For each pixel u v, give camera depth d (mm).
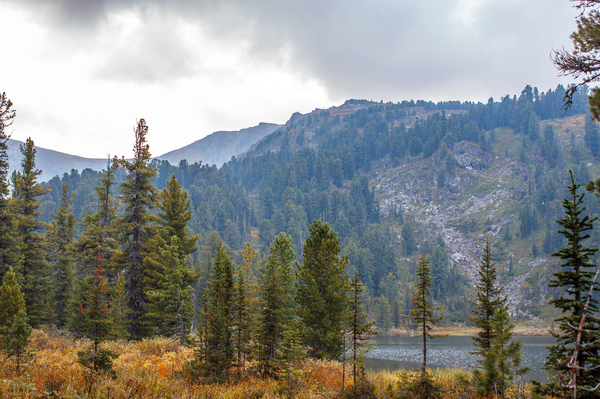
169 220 35375
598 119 11312
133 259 34062
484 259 18344
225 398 14023
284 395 15531
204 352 17359
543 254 194125
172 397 12633
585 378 10039
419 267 15828
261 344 19969
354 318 16422
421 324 15820
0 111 35688
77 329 31250
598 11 11328
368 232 198125
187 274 31031
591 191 11188
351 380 18984
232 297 19891
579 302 10383
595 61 11406
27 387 10578
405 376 16047
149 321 32406
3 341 14969
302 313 27938
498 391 11578
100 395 11586
